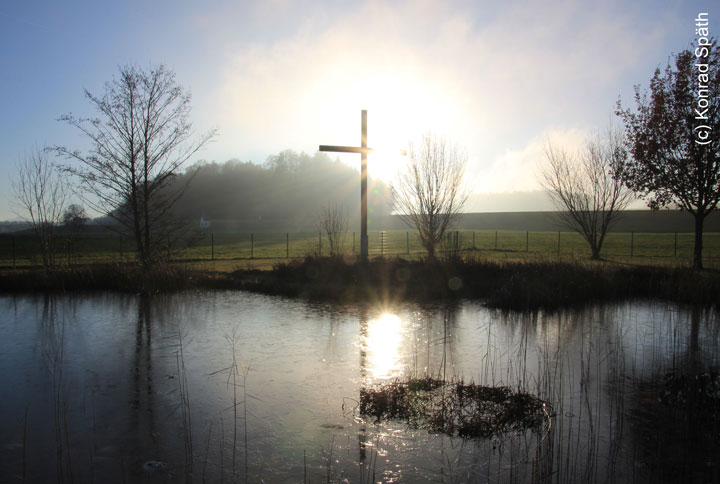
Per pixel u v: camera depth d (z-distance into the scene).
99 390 6.28
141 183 16.88
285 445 4.72
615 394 5.92
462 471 4.21
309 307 12.25
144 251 17.06
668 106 18.06
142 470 4.27
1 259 24.86
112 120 16.11
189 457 4.49
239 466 4.33
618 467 4.24
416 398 5.77
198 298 13.78
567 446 4.60
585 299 13.04
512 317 10.80
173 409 5.63
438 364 7.24
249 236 54.09
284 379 6.63
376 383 6.42
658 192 18.91
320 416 5.39
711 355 7.61
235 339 8.90
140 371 7.05
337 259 16.75
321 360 7.52
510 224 70.25
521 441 4.76
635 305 12.24
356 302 12.95
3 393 6.22
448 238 18.81
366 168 18.23
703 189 17.41
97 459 4.48
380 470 4.24
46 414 5.54
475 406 5.52
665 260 22.27
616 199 24.19
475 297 13.61
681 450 4.54
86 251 27.97
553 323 10.12
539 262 15.66
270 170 96.38
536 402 5.57
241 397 5.98
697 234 17.83
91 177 15.91
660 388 6.12
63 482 4.07
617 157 23.70
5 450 4.66
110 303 13.04
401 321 10.42
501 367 7.06
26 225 19.28
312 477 4.12
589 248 31.61
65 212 19.30
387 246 33.78
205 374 6.89
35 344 8.66
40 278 15.69
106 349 8.28
